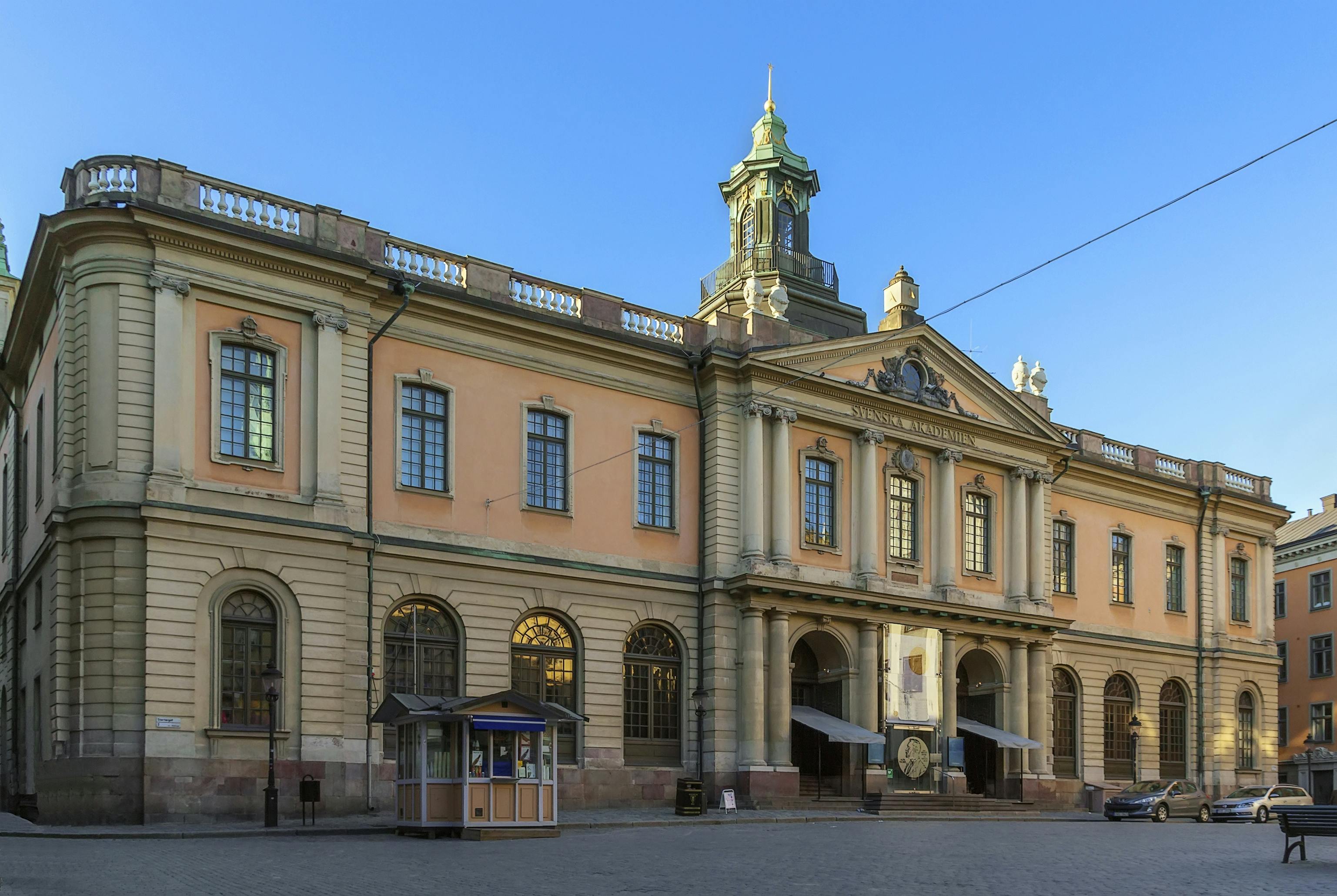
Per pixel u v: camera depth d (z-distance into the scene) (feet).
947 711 128.88
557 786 92.89
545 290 115.14
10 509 121.60
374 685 99.04
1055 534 152.87
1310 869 64.90
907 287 134.82
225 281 94.38
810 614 120.37
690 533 119.34
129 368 90.17
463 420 107.65
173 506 88.99
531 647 109.19
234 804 88.84
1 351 141.08
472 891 51.52
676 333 122.93
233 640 91.91
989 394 138.82
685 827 96.22
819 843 78.43
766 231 163.22
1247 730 170.60
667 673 116.57
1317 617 214.28
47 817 87.92
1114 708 155.94
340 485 98.07
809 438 124.77
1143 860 69.72
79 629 87.56
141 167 92.94
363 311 102.22
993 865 64.90
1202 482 171.12
